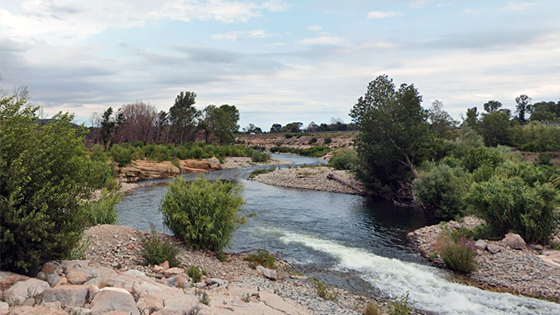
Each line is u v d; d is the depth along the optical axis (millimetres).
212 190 13164
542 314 8633
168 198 12875
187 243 11914
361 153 31016
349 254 13930
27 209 6160
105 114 60531
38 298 5418
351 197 30250
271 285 10062
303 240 15938
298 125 161375
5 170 6004
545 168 20484
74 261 6895
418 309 9031
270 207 24141
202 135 91750
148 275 8594
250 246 14648
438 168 24094
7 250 6012
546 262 11508
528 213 13508
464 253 12023
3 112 6551
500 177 16219
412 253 14445
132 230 12117
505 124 53781
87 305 5469
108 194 15930
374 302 9453
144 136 75125
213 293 8203
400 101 29203
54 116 7258
